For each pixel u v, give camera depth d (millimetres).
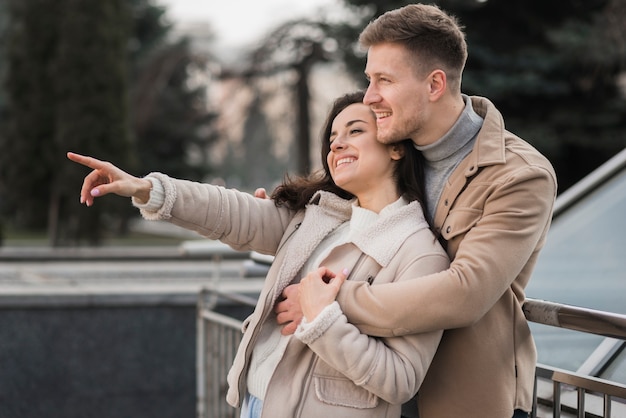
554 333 2906
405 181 2020
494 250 1776
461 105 1951
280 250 2141
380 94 1922
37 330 5852
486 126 1918
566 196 3844
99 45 16922
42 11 17203
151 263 8625
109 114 16969
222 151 28562
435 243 1920
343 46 11742
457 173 1938
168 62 21125
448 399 1929
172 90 23422
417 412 2170
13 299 5828
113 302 5930
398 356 1822
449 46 1889
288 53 15859
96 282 7035
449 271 1790
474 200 1878
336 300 1863
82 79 16844
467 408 1907
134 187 2039
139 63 23953
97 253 8719
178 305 5992
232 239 2201
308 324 1806
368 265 1949
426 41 1872
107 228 17438
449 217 1931
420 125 1923
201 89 23750
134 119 21250
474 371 1898
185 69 23172
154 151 23266
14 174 17328
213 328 4188
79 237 16812
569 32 10453
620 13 10336
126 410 5961
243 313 6039
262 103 17641
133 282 7047
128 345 5953
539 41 11195
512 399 1914
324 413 1898
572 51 10492
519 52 10805
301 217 2184
